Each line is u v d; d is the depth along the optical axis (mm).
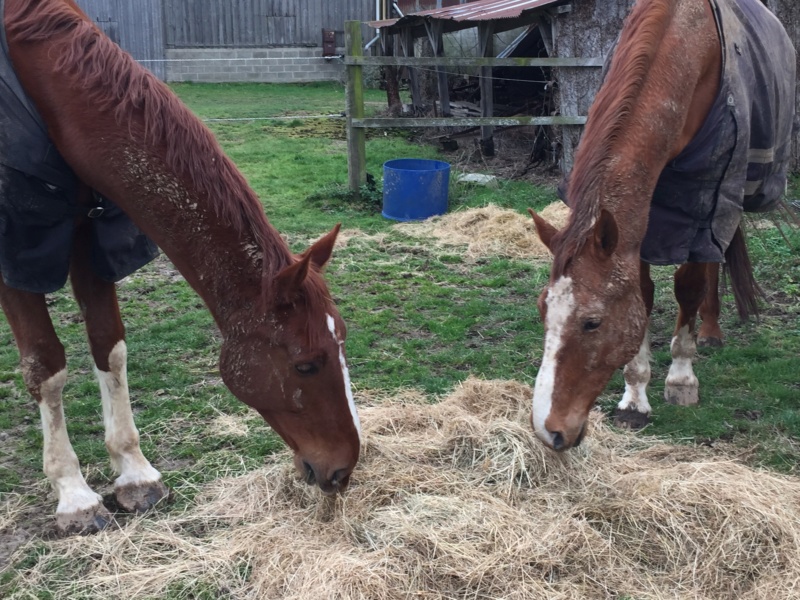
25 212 2395
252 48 17969
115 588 2420
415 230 6566
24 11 2406
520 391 3564
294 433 2359
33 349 2596
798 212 6500
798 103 7598
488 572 2406
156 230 2379
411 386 3840
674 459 3156
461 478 2934
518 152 9625
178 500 2916
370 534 2584
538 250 6004
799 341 4340
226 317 2328
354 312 4801
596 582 2412
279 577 2414
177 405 3635
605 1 7359
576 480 2916
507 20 9047
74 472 2771
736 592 2383
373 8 18312
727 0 3293
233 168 2381
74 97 2361
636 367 3488
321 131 11617
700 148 3088
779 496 2721
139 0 17062
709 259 3170
